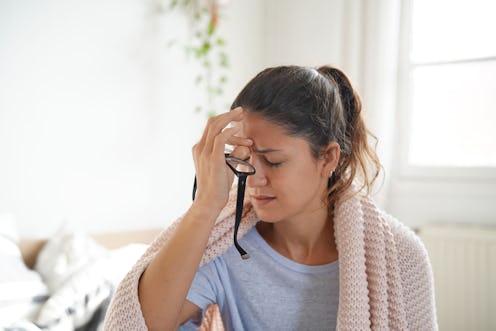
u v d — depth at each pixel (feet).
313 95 3.18
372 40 7.97
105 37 6.74
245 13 8.93
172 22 7.63
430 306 3.55
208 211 3.02
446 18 8.00
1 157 5.74
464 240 7.07
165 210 7.61
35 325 4.42
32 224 6.00
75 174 6.42
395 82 8.05
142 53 7.22
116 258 5.44
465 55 7.89
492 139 7.73
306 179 3.18
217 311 3.65
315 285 3.43
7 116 5.79
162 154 7.54
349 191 3.56
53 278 5.31
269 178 3.13
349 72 8.25
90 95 6.58
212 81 8.32
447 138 8.05
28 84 5.96
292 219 3.44
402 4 8.18
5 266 4.95
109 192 6.82
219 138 2.98
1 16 5.73
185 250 2.99
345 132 3.60
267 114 3.08
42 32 6.08
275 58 9.36
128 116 7.04
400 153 8.27
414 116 8.26
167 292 2.96
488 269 6.95
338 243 3.43
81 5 6.46
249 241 3.53
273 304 3.44
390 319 3.45
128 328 2.96
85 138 6.53
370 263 3.46
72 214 6.39
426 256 3.59
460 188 7.70
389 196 8.17
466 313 7.07
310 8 8.93
